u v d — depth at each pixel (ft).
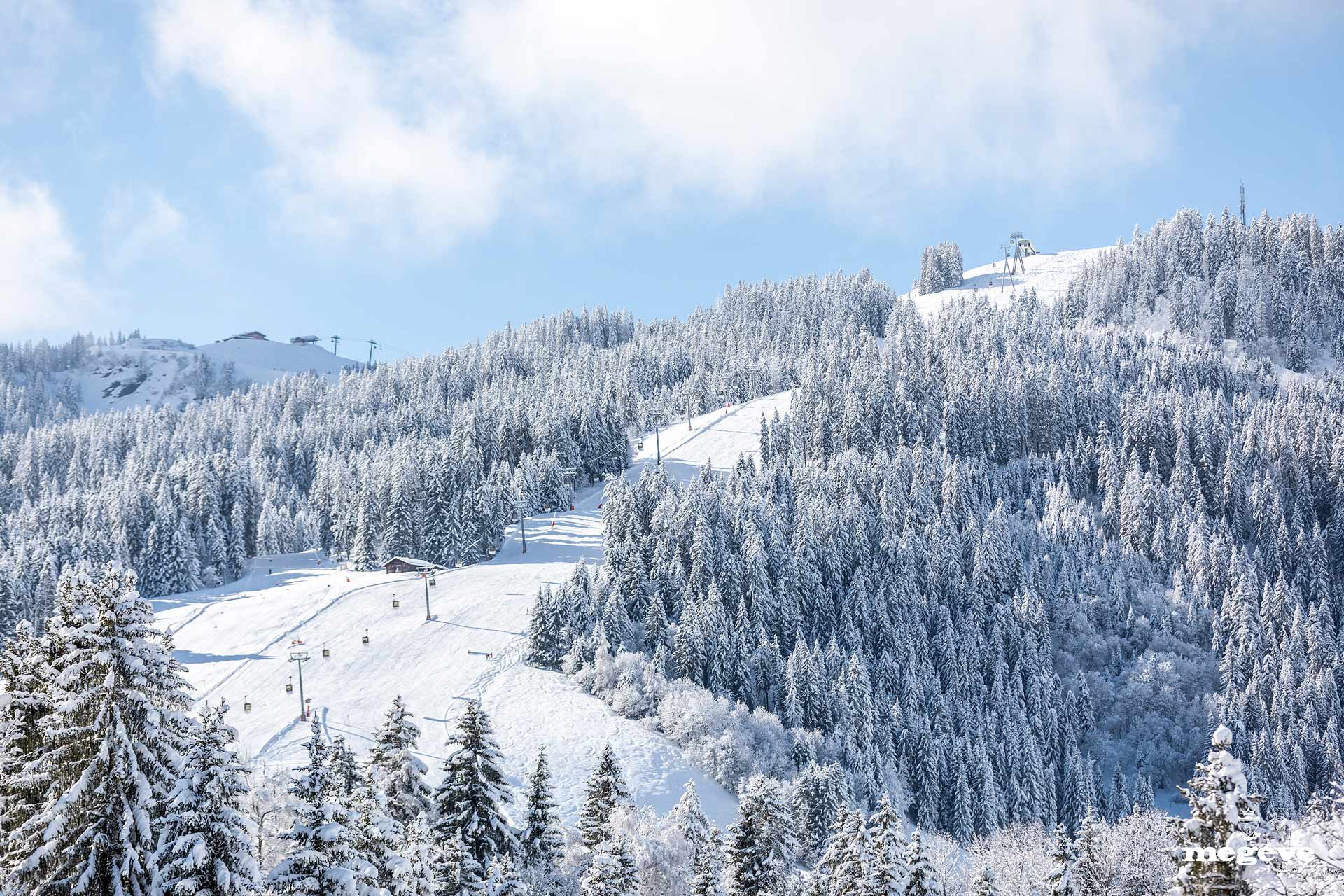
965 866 218.59
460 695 310.04
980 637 389.39
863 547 424.46
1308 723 357.00
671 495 437.17
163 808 72.84
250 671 333.21
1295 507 495.82
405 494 468.75
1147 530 480.64
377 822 98.78
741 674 331.57
